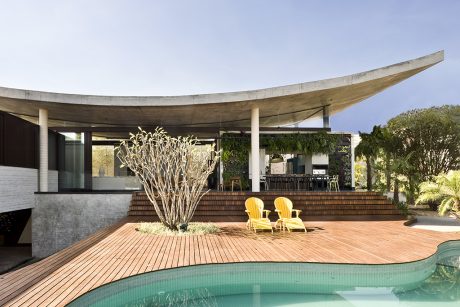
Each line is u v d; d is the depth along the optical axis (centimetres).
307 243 833
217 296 575
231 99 1291
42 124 1371
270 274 664
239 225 1114
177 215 1000
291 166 1941
